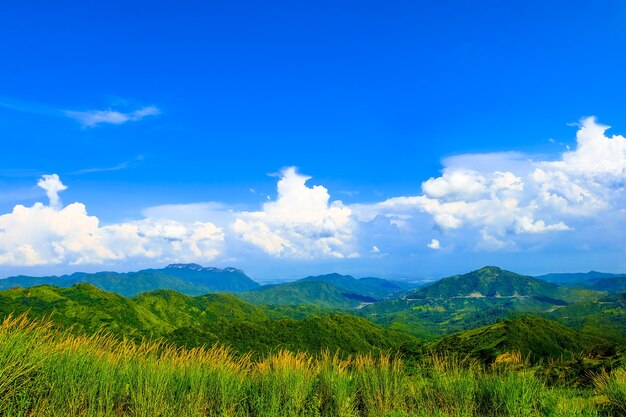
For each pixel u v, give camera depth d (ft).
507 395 29.63
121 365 31.53
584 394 35.14
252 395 30.58
